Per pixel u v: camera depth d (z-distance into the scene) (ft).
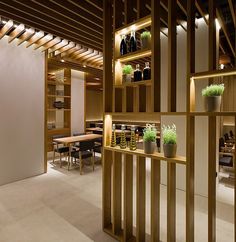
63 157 21.67
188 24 6.45
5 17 10.93
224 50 16.71
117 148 8.30
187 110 6.41
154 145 7.39
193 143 6.47
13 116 14.39
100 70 22.82
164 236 8.29
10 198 11.73
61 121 23.35
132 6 8.21
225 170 17.21
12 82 14.24
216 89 6.05
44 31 12.19
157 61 7.13
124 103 8.05
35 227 8.79
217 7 10.18
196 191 12.65
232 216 9.91
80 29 12.25
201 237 8.16
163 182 14.14
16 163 14.64
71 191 12.80
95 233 8.43
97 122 36.83
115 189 8.26
